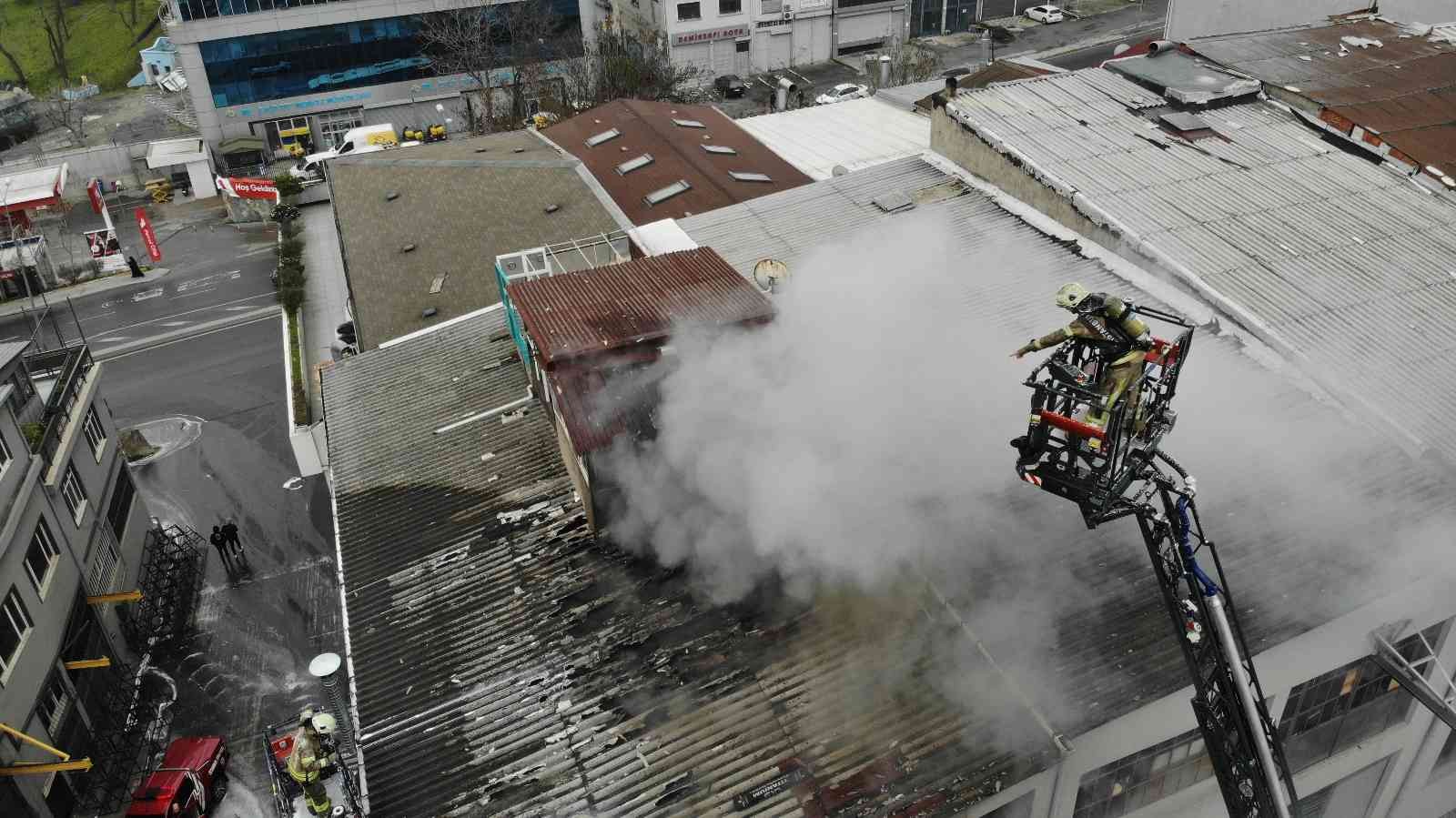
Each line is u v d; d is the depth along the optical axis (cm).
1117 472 1008
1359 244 2198
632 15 7494
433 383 2364
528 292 1967
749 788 1360
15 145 7194
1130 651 1470
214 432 3909
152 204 6306
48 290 5209
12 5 8969
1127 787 1644
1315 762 1861
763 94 7019
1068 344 1032
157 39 8212
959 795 1323
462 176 3762
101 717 2578
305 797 1672
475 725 1520
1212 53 2941
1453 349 1939
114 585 2827
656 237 2558
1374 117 2523
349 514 2027
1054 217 2423
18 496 2295
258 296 4988
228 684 2739
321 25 6512
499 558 1811
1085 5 8356
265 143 6756
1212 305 2048
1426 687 1594
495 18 6831
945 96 2745
